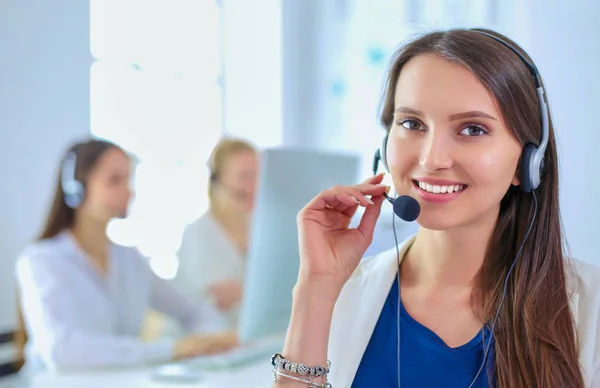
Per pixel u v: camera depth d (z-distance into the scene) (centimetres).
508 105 80
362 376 92
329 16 291
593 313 88
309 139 298
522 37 207
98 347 173
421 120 83
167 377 155
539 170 86
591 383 86
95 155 196
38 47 249
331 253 94
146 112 283
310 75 297
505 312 89
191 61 300
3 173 242
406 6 263
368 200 93
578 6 196
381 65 279
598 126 193
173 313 227
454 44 81
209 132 307
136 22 279
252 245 150
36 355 185
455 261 92
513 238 93
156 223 285
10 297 246
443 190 82
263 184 149
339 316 98
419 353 90
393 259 99
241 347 177
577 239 194
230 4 307
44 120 252
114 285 207
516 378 85
